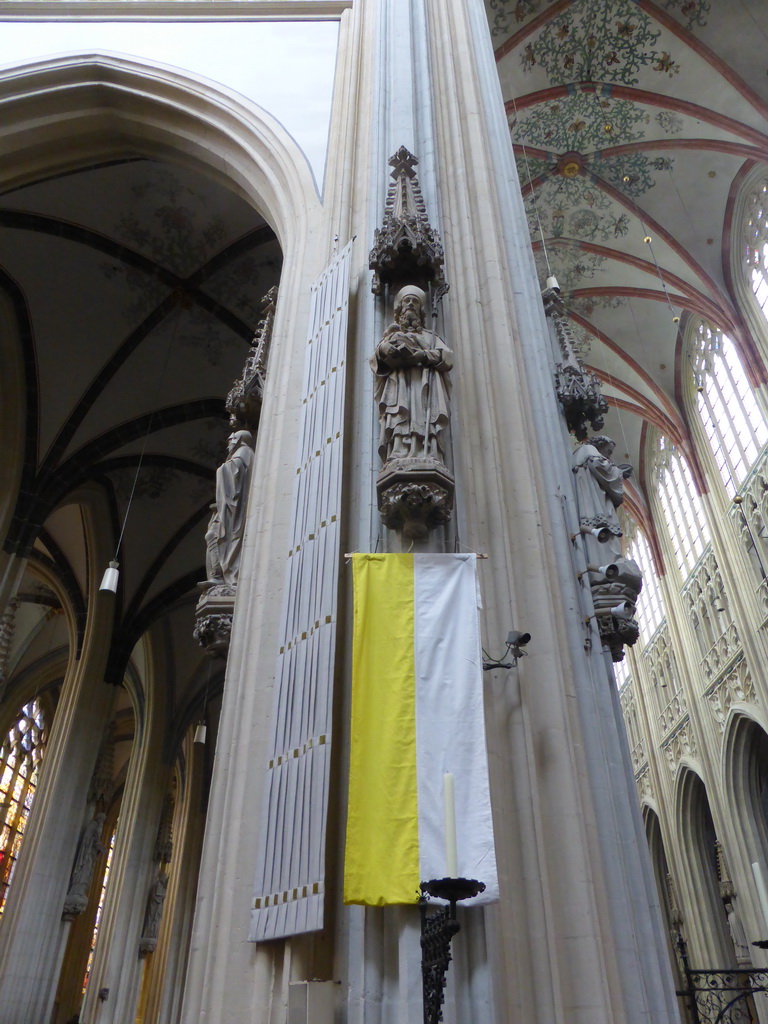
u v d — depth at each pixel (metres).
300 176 7.48
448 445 4.83
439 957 2.73
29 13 9.62
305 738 4.01
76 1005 21.28
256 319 13.23
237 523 5.97
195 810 21.16
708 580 18.98
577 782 4.14
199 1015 3.82
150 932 16.78
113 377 13.59
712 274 18.03
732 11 14.47
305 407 5.55
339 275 5.82
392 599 4.07
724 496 18.38
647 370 20.80
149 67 8.97
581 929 3.63
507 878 3.69
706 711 18.72
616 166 17.12
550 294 7.51
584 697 4.71
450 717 3.76
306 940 3.58
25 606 20.48
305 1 9.34
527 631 4.47
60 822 13.55
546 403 5.95
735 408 18.00
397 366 4.85
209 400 14.45
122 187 11.55
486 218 6.36
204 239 12.31
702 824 20.06
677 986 16.38
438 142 6.82
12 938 12.16
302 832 3.73
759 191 16.95
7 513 12.89
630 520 25.22
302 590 4.61
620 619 5.24
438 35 7.95
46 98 8.99
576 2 14.55
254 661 4.76
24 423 13.09
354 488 4.92
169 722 18.75
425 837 3.45
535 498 4.94
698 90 15.64
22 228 11.59
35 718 23.53
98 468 14.42
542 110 16.06
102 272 12.61
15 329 12.58
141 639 20.03
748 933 16.05
